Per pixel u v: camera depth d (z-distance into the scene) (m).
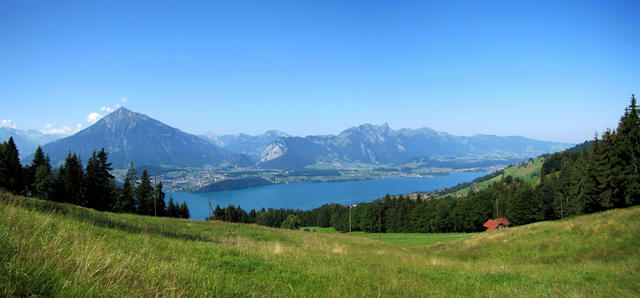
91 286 4.61
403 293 8.84
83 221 11.96
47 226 7.90
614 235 19.31
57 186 52.59
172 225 25.08
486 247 27.72
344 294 7.94
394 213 101.19
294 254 14.07
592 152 55.81
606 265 13.49
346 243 27.64
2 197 12.24
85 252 5.80
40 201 15.40
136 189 62.88
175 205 82.31
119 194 60.50
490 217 88.31
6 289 3.93
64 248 6.04
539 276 12.38
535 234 26.97
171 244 11.63
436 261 17.70
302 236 29.70
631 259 13.65
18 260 4.64
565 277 11.88
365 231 106.44
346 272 10.89
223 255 11.55
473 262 19.53
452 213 89.38
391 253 22.09
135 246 9.45
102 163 56.22
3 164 49.88
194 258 9.48
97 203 55.66
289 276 9.30
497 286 10.64
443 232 93.12
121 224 14.66
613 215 24.16
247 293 6.64
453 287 10.34
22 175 53.59
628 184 45.62
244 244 16.47
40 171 54.53
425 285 10.12
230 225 31.69
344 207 126.94
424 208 96.25
